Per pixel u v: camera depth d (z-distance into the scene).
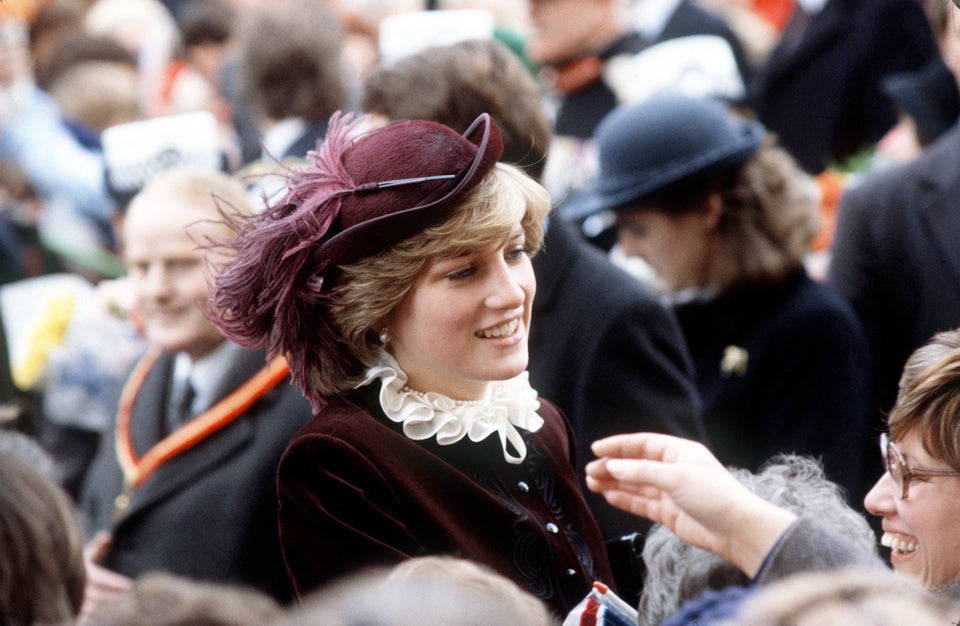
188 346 5.01
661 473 2.81
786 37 8.84
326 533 3.27
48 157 8.04
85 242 7.93
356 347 3.35
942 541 3.19
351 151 3.35
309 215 3.29
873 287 5.62
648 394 4.49
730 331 5.43
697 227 5.41
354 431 3.32
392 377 3.36
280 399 4.85
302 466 3.32
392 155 3.28
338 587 2.83
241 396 4.85
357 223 3.25
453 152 3.26
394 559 3.23
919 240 5.52
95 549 4.89
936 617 2.31
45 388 6.42
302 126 7.12
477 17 5.44
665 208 5.39
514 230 3.30
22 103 8.25
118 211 6.33
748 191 5.37
